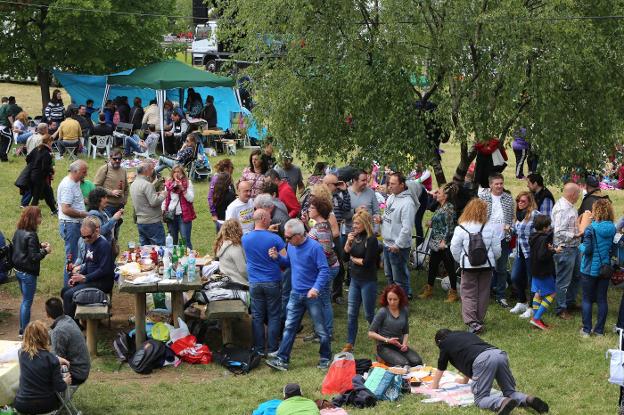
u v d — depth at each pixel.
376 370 9.42
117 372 10.41
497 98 12.91
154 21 28.11
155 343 10.52
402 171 13.20
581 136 13.16
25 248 11.29
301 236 10.25
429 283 13.24
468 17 12.69
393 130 13.13
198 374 10.38
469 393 9.31
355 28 13.23
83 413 9.06
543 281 11.70
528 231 12.20
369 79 13.00
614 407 9.13
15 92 38.28
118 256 13.04
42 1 26.64
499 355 8.84
